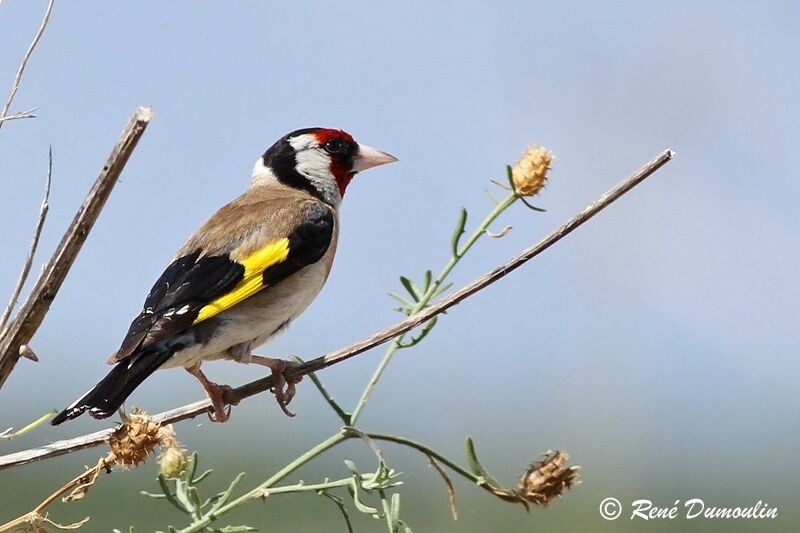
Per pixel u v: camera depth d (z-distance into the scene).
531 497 6.90
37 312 5.52
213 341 8.44
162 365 8.19
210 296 8.48
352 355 7.67
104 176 5.42
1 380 5.53
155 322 8.13
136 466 6.19
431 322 7.54
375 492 7.61
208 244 8.88
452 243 7.80
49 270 5.50
